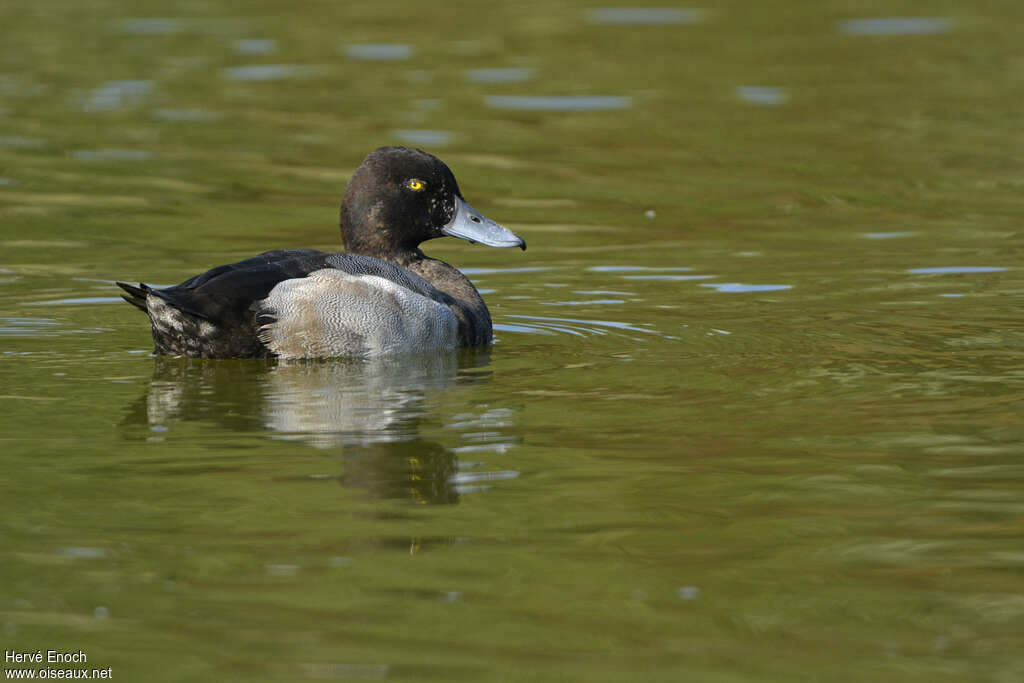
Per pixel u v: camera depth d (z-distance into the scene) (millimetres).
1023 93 25156
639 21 31859
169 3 33875
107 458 9031
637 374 11352
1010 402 10328
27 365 11492
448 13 32906
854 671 6203
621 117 23969
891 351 12055
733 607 6848
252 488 8461
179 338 11438
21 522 7859
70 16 32375
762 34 30391
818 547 7594
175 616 6680
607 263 16203
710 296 14508
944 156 21547
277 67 27344
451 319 12328
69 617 6676
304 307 11508
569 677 6121
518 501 8281
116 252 16453
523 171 20906
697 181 20438
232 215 18500
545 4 33844
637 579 7160
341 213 13711
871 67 27359
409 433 9656
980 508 8141
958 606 6859
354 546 7547
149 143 22188
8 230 17391
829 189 19859
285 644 6414
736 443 9430
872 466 8898
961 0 33781
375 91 25453
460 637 6504
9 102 24516
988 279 15000
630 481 8641
